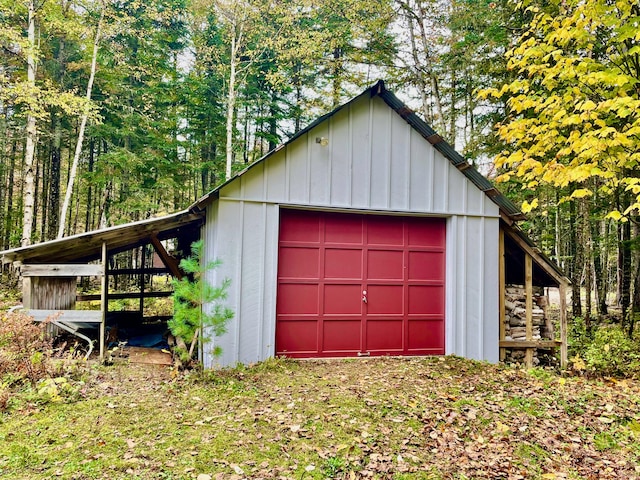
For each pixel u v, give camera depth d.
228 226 6.58
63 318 6.52
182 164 17.23
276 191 6.85
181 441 3.89
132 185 14.92
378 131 7.40
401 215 7.63
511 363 7.83
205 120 17.98
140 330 9.58
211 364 6.41
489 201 7.95
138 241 9.02
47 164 17.31
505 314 8.16
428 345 7.71
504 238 8.28
